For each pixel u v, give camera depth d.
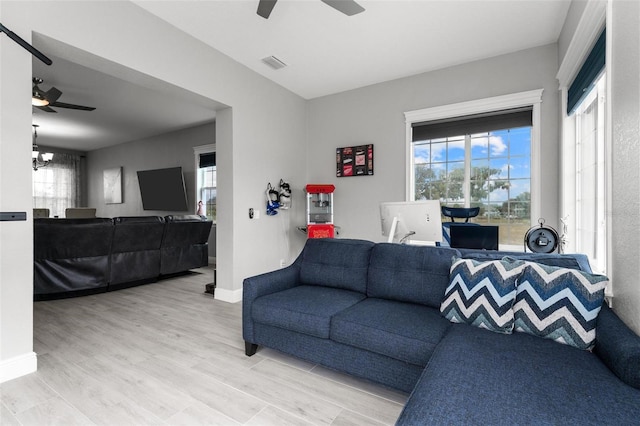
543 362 1.28
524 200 3.58
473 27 3.04
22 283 2.00
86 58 2.46
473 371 1.20
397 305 2.13
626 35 1.45
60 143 7.82
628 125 1.42
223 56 3.52
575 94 2.62
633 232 1.37
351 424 1.57
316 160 4.91
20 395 1.78
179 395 1.79
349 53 3.54
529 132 3.55
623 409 0.98
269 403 1.73
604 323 1.39
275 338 2.16
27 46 1.95
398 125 4.21
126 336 2.64
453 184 3.99
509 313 1.62
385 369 1.74
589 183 2.67
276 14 2.83
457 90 3.81
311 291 2.44
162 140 7.06
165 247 4.71
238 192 3.73
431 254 2.24
